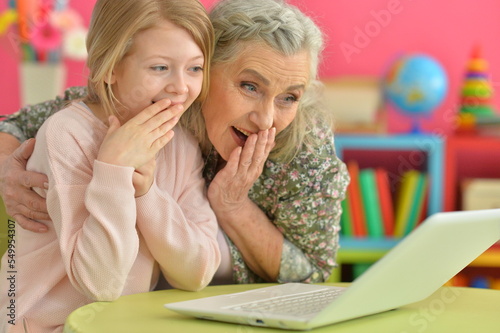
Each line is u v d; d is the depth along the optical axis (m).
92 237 0.94
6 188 1.10
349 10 2.83
